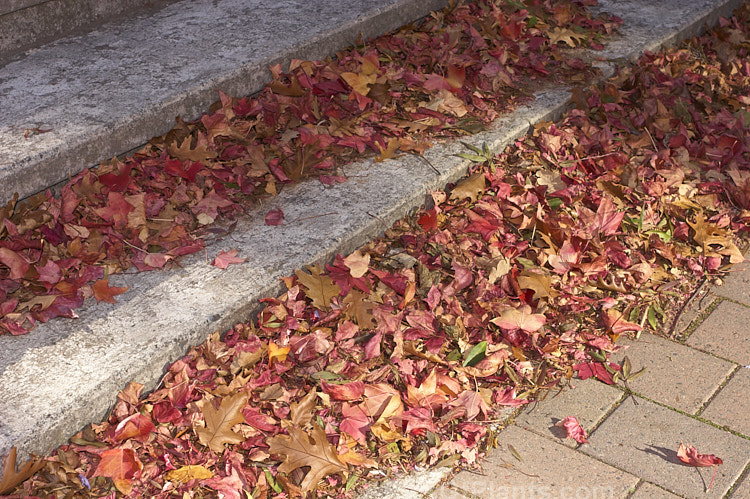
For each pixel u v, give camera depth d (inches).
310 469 102.3
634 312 131.3
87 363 105.9
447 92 165.3
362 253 133.7
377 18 183.2
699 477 104.2
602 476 104.3
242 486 99.7
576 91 173.6
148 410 105.9
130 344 109.1
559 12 201.2
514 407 114.9
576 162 159.2
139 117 139.9
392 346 120.0
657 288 137.2
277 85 156.7
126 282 120.6
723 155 166.7
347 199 140.3
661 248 143.8
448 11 199.0
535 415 113.7
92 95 145.3
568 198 149.1
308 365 115.0
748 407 115.2
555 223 140.9
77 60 159.2
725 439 109.9
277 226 133.5
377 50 180.7
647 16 212.5
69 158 131.0
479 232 140.0
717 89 193.6
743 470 105.3
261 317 119.9
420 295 127.7
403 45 183.2
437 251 134.7
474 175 149.2
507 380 118.3
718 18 223.1
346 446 104.7
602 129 170.2
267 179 143.3
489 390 115.9
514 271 131.6
